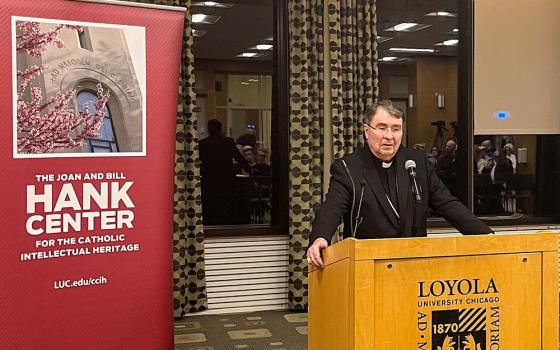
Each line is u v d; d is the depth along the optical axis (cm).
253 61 542
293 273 526
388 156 270
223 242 525
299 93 522
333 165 282
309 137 525
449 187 589
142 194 237
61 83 221
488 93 571
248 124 544
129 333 236
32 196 216
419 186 276
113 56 231
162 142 241
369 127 271
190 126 503
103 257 230
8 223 213
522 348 199
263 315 521
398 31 574
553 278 202
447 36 580
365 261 185
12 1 212
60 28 221
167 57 242
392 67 575
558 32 584
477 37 567
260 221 548
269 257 536
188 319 508
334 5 523
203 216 537
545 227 590
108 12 230
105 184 230
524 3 576
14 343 215
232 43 538
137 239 237
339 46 525
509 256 198
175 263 498
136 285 237
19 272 215
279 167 542
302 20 519
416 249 189
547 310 201
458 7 577
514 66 576
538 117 583
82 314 227
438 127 585
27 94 215
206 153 537
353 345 185
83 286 227
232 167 542
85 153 226
